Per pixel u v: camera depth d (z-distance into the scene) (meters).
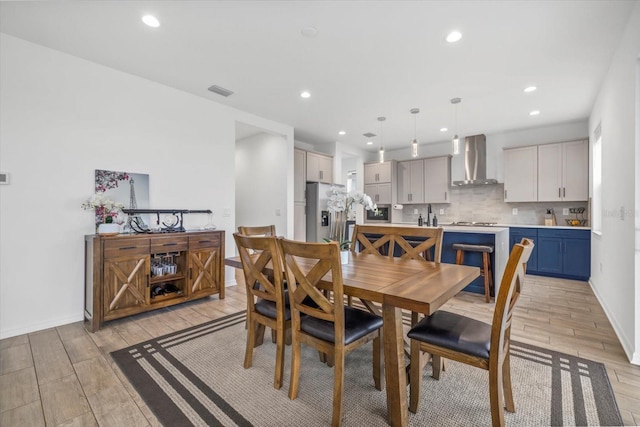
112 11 2.13
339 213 2.32
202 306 3.21
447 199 5.97
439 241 2.26
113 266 2.64
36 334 2.49
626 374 1.86
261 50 2.65
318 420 1.49
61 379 1.83
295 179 5.35
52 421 1.47
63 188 2.70
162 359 2.08
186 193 3.58
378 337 1.69
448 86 3.36
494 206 5.60
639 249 2.02
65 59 2.71
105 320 2.60
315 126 4.99
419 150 6.56
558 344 2.28
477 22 2.22
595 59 2.74
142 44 2.56
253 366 2.00
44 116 2.60
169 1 2.03
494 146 5.54
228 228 4.01
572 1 2.00
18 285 2.49
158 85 3.33
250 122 4.34
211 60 2.83
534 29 2.30
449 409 1.55
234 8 2.10
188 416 1.51
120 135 3.05
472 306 3.21
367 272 1.77
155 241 2.89
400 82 3.27
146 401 1.63
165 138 3.39
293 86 3.39
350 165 7.49
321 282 1.53
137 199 3.16
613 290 2.69
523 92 3.51
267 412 1.54
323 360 2.05
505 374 1.51
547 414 1.50
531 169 4.91
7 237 2.44
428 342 1.45
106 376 1.87
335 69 2.98
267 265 1.95
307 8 2.10
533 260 4.69
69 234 2.73
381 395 1.68
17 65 2.47
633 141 2.12
